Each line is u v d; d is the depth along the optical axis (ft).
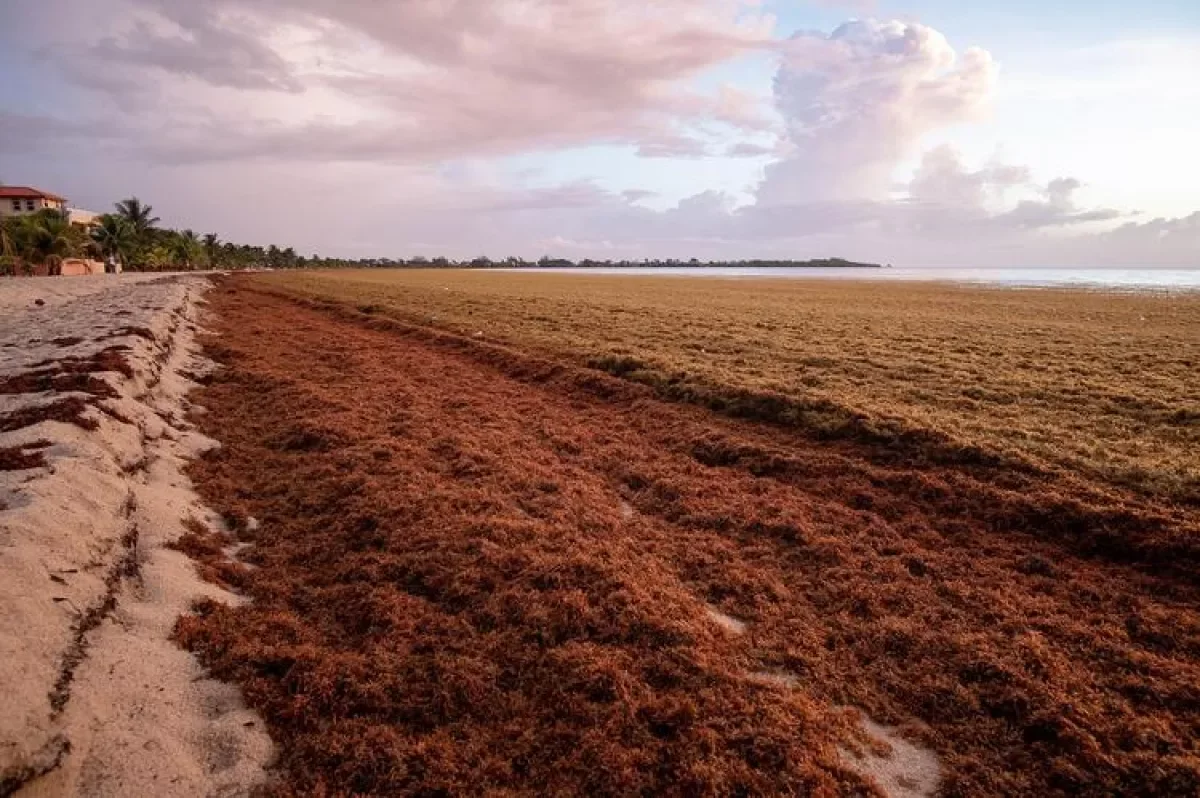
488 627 26.78
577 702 22.00
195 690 22.02
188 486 40.29
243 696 22.03
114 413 42.55
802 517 37.40
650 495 41.68
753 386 61.46
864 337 99.96
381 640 25.49
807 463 44.70
